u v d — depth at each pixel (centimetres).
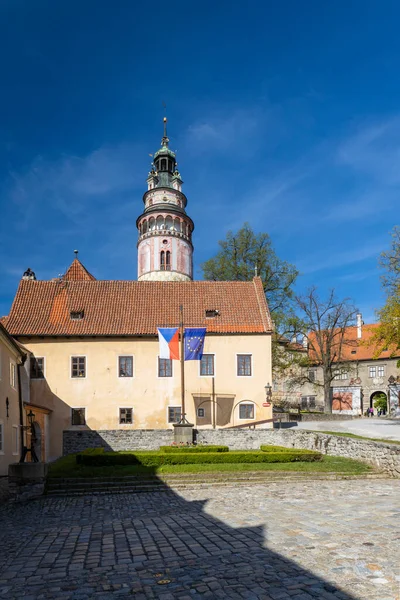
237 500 1591
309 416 4741
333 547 900
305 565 802
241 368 3750
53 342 3672
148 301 4012
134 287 4138
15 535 1220
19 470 1950
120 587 754
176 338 3212
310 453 2406
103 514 1495
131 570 841
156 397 3656
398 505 1334
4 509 1727
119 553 962
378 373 6800
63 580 805
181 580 769
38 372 3625
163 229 6669
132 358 3694
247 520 1219
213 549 946
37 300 3934
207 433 3100
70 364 3647
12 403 2534
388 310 3428
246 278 5141
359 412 6675
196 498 1703
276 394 6278
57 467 2367
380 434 3120
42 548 1045
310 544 931
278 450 2569
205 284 4209
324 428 3706
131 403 3634
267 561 838
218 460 2373
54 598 721
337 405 6894
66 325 3731
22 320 3738
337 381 7088
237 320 3875
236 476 2044
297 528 1081
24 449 2072
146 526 1233
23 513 1609
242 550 923
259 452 2464
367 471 2111
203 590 716
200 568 826
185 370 3706
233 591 704
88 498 1852
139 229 7019
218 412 3675
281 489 1805
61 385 3619
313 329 5469
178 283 4197
